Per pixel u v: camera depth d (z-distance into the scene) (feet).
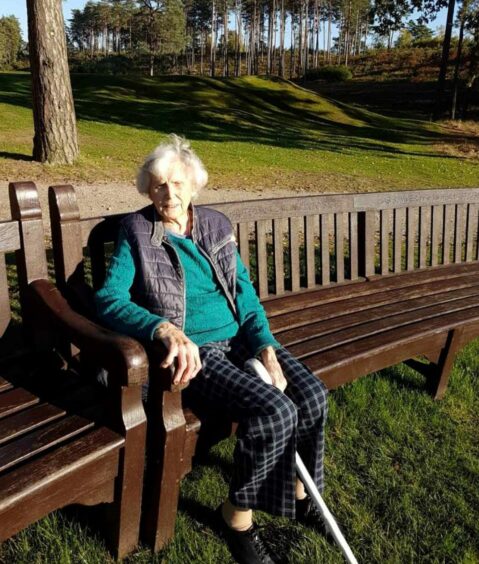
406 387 11.47
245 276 8.32
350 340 9.50
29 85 78.64
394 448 9.61
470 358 12.81
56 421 6.66
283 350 8.01
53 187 7.98
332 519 6.86
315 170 43.27
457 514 8.27
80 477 6.08
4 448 6.07
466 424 10.48
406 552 7.55
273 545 7.47
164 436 6.56
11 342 11.46
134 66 228.02
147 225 7.54
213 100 77.25
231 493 7.00
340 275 12.47
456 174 47.11
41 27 34.55
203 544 7.31
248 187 34.91
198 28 280.10
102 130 54.65
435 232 14.11
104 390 7.29
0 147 40.78
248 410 6.83
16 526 5.61
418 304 11.46
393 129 79.97
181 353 6.31
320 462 7.46
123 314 6.83
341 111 85.35
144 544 7.25
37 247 7.79
